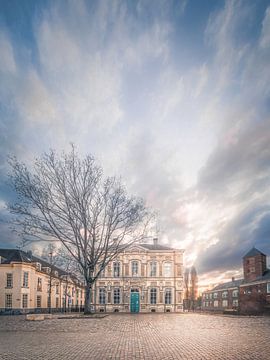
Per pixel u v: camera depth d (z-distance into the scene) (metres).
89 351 10.78
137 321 26.80
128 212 41.88
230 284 105.75
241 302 68.75
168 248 67.31
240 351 10.55
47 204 34.41
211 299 117.38
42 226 34.66
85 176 36.19
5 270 59.88
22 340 13.73
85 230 35.72
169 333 16.53
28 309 61.00
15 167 33.72
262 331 17.22
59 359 9.40
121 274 64.44
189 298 105.25
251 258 74.69
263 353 10.16
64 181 35.00
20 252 64.75
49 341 13.37
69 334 16.14
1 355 10.07
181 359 9.31
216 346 11.70
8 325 22.67
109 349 11.20
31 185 33.78
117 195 37.78
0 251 64.19
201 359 9.30
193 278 106.31
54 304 75.31
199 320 28.41
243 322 25.16
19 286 59.44
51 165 34.78
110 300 63.41
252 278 73.50
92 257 35.91
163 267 65.00
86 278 35.53
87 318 31.42
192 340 13.53
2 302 58.53
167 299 63.81
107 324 23.16
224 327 20.14
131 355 10.01
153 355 9.99
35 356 9.88
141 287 64.06
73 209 35.44
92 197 36.25
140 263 64.81
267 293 64.69
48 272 71.44
